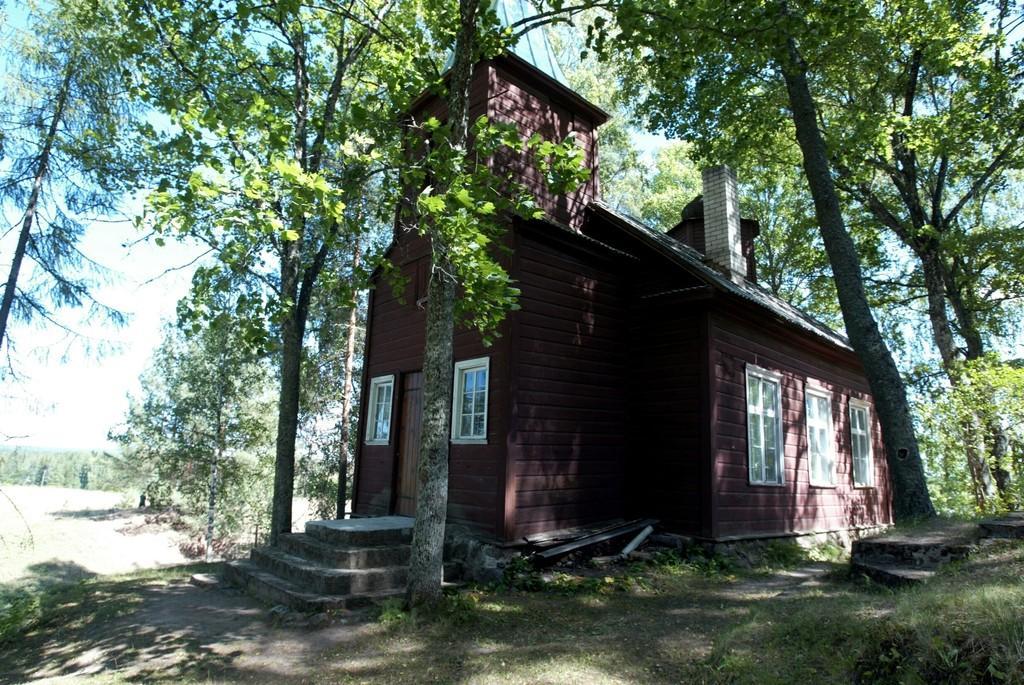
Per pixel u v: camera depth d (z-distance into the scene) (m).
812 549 11.52
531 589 7.46
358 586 6.98
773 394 11.92
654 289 10.77
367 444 12.01
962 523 7.19
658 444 10.33
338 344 21.28
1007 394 12.53
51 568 19.31
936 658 3.48
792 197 26.31
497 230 6.96
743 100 14.28
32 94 12.47
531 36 11.94
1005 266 18.30
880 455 16.30
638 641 5.50
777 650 4.42
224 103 7.31
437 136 6.84
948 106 18.47
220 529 22.53
